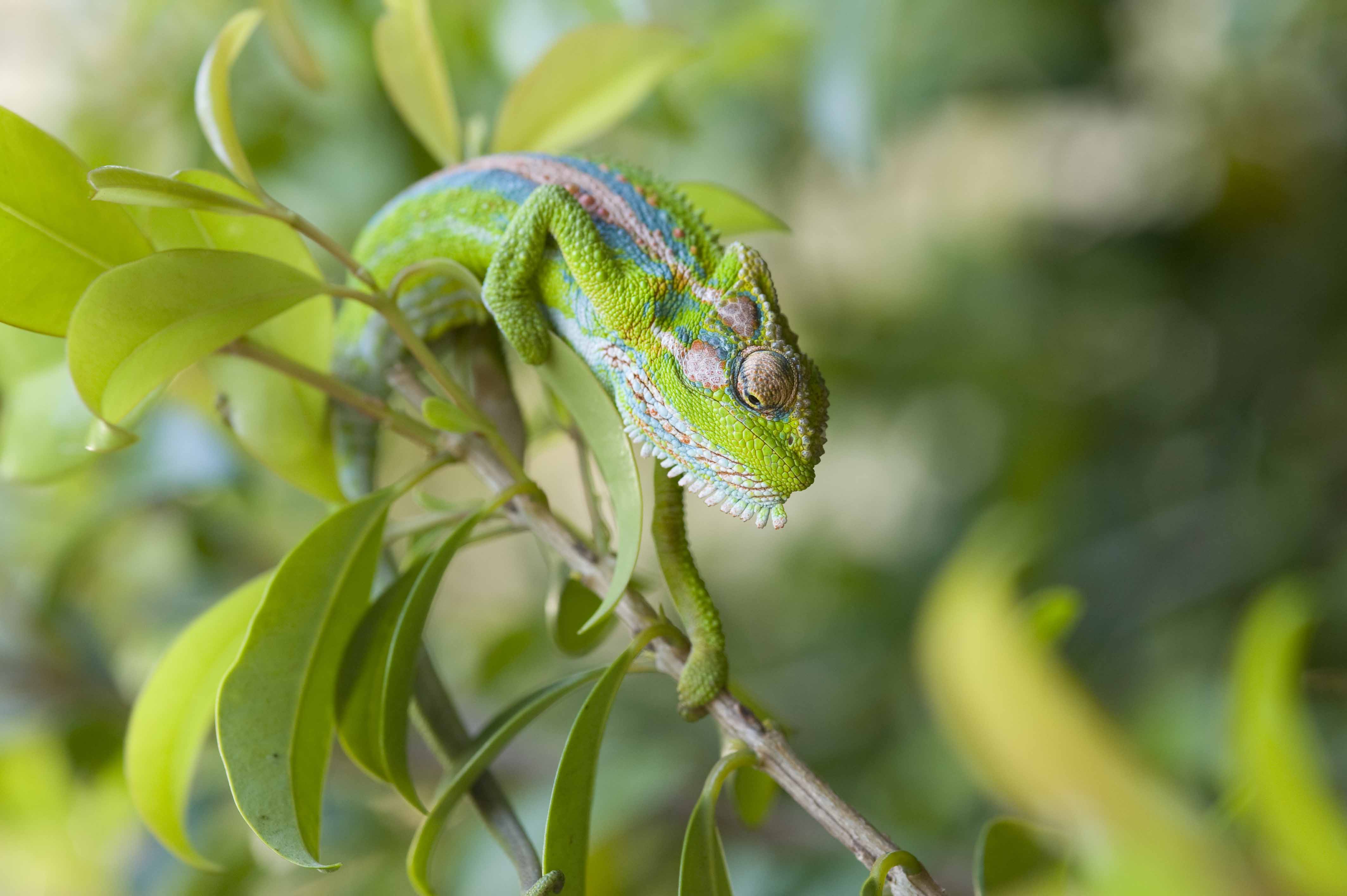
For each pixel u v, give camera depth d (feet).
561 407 1.36
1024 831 1.30
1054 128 2.92
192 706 1.35
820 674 2.43
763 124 2.43
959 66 2.49
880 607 2.50
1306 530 2.19
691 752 1.83
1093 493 2.48
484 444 1.34
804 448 1.31
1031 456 2.53
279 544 1.85
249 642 1.28
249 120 1.68
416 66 1.41
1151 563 2.28
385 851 1.63
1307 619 1.20
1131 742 1.13
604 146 2.19
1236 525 2.26
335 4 1.68
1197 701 1.58
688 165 2.31
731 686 1.34
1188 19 2.54
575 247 1.33
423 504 1.39
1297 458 2.31
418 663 1.34
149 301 1.26
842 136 1.64
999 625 1.13
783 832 1.60
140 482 1.63
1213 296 2.56
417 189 1.38
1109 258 2.68
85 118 1.70
